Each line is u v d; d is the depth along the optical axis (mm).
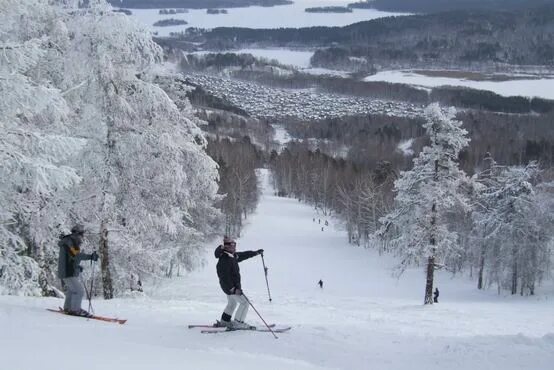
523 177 43500
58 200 16562
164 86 27312
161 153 17750
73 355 6480
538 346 9734
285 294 34281
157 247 23062
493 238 43312
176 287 31828
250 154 129625
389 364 8766
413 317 19172
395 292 42656
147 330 9992
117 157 17234
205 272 44312
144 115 17984
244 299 10477
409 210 31797
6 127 11773
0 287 13734
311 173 114250
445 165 31266
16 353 6250
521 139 159875
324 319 14945
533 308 28172
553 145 133500
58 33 16547
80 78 16719
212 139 134250
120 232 19234
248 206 90312
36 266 14172
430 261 31156
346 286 44250
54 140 11836
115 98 16875
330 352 9305
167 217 19297
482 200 44656
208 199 28609
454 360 8914
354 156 151625
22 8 13234
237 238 71625
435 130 31281
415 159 31797
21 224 16188
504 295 42250
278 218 91938
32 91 11445
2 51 11359
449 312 22969
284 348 9383
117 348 7406
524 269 42031
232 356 8055
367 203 71062
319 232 79625
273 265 54062
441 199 30609
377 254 62781
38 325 8977
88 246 18906
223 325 10539
